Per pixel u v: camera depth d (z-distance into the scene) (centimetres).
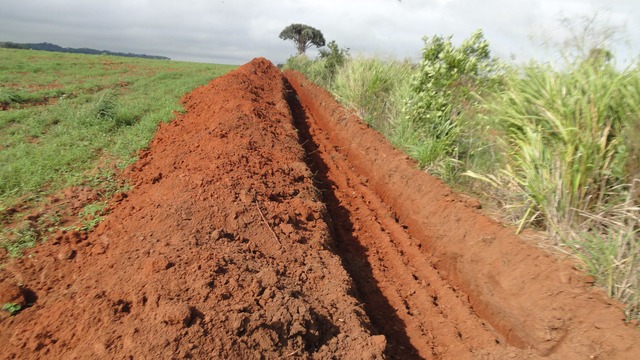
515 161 534
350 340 344
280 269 407
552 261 421
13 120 932
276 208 516
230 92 1066
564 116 459
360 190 735
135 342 285
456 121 715
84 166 680
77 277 405
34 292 390
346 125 990
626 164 421
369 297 475
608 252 388
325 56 1867
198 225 445
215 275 353
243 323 303
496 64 707
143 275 358
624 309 360
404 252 566
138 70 2194
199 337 287
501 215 527
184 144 751
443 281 504
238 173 577
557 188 452
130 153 741
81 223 510
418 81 779
